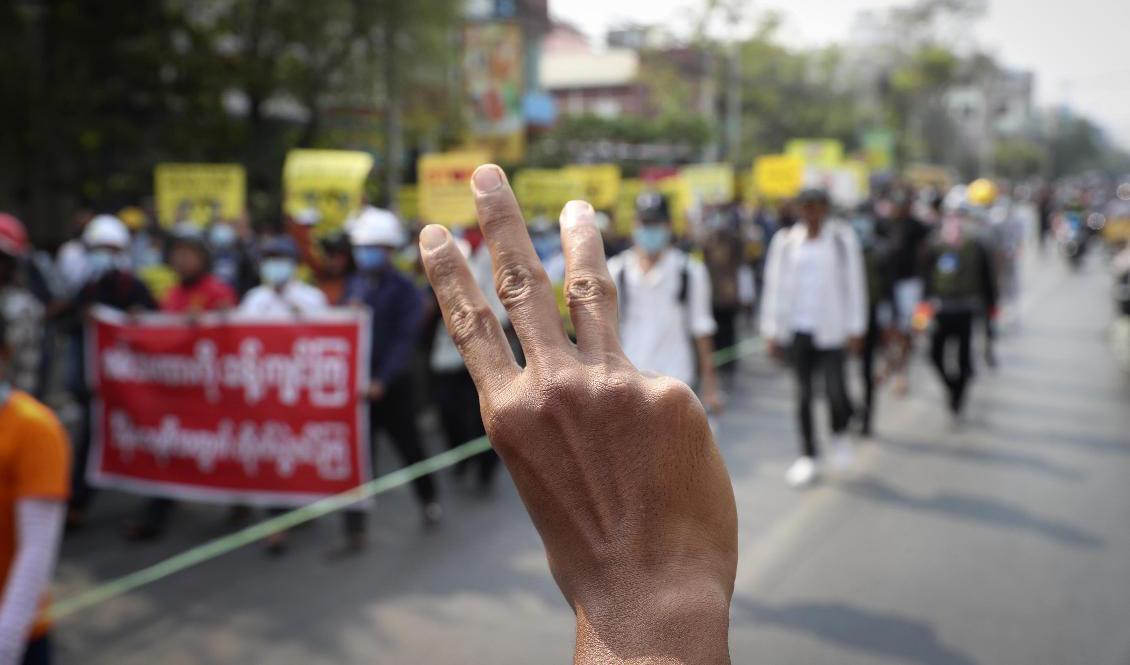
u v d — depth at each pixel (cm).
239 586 441
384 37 1284
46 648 234
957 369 734
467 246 588
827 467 600
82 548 504
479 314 53
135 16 1166
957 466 600
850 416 595
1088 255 2580
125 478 530
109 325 534
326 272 583
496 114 1544
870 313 678
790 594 403
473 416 604
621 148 2520
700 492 50
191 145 1191
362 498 491
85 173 1193
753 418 749
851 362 1000
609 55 3494
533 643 376
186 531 530
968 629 366
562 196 825
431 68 1372
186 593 434
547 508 50
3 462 218
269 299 531
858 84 3956
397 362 505
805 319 582
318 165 725
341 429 501
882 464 607
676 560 49
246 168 1245
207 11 1243
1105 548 449
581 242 55
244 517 541
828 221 589
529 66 2681
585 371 51
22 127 1120
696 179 1425
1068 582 409
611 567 49
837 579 418
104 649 379
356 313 501
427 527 520
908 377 919
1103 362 971
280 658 367
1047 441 660
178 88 1196
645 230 464
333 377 502
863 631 366
